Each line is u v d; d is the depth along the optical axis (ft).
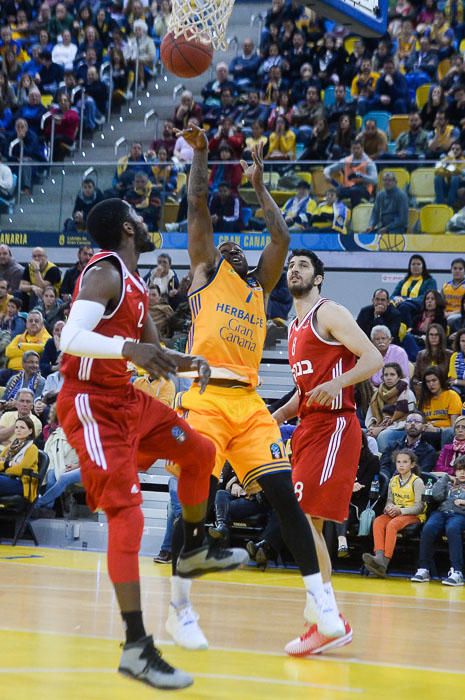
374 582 38.55
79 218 67.00
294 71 78.43
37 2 92.43
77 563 38.68
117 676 16.30
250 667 17.97
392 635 23.47
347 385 20.80
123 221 16.65
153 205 65.31
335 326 21.58
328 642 19.56
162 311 52.75
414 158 65.21
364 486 41.68
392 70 72.02
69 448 47.01
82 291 15.81
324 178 61.98
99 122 78.89
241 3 89.51
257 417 20.38
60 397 16.22
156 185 65.46
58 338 52.75
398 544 41.50
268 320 57.57
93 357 15.25
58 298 61.67
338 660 19.27
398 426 45.06
